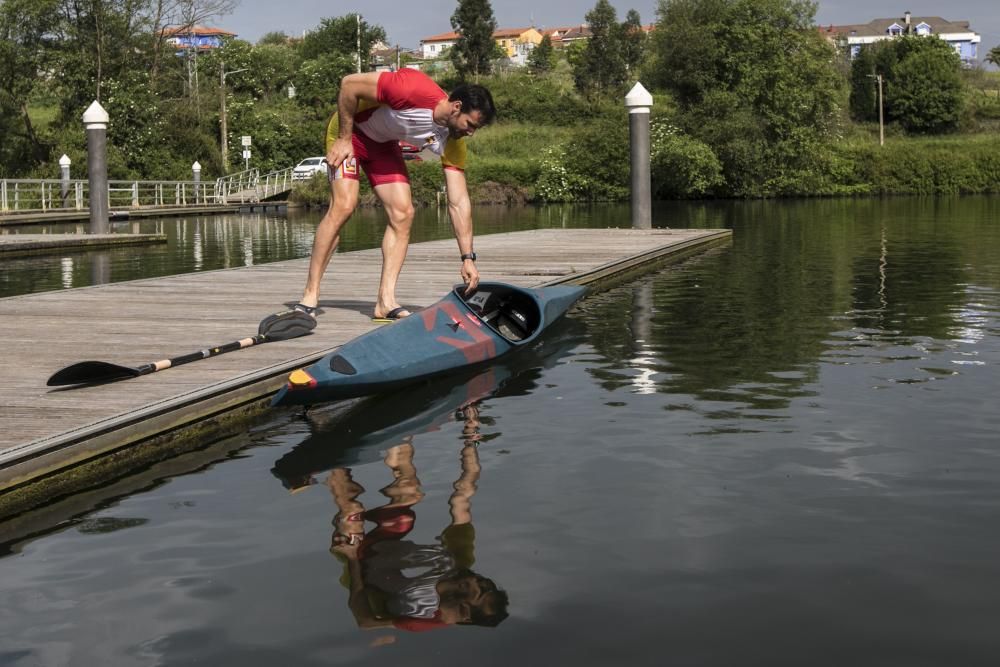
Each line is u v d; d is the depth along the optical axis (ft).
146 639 7.57
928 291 28.14
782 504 10.25
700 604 7.91
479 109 18.34
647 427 13.51
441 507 10.43
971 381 15.99
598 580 8.41
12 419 12.81
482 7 220.84
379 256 39.29
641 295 28.58
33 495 11.43
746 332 21.53
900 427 13.23
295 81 201.98
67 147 131.23
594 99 188.24
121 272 40.93
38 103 146.00
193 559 9.21
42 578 8.88
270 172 153.48
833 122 145.89
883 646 7.18
